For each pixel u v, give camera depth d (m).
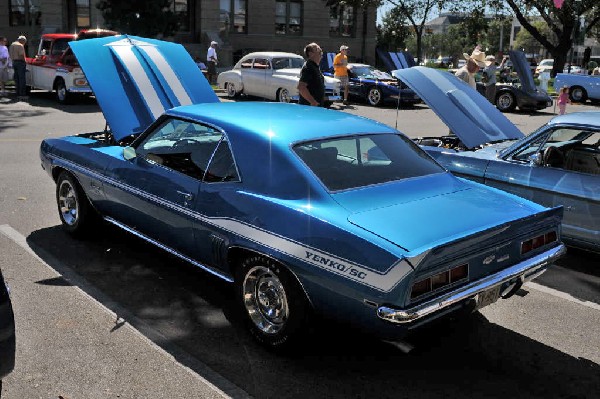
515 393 3.41
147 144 4.80
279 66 18.97
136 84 6.36
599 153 5.62
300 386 3.42
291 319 3.56
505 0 33.94
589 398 3.38
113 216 5.25
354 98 21.70
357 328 3.34
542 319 4.42
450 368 3.67
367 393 3.37
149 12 25.41
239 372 3.54
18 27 31.12
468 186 4.18
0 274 2.79
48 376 3.42
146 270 5.07
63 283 4.74
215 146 4.19
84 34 17.34
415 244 3.15
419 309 3.06
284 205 3.60
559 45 33.91
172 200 4.32
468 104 6.88
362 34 38.25
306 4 36.34
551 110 20.84
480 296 3.41
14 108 15.90
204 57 32.25
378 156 4.14
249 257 3.78
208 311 4.35
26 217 6.46
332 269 3.28
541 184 5.47
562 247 3.97
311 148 3.91
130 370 3.51
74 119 14.03
